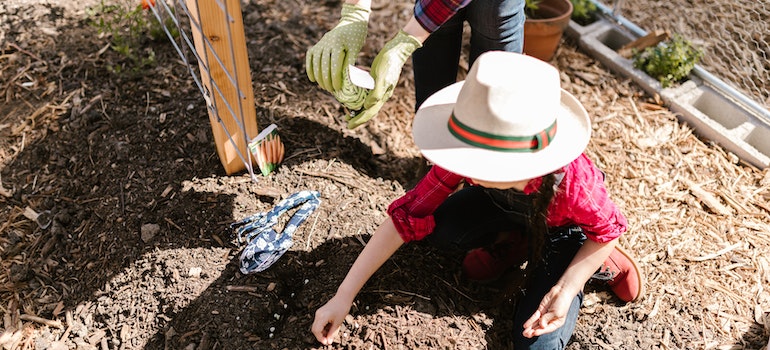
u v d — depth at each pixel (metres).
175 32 3.17
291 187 2.54
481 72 1.56
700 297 2.38
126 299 2.23
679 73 3.18
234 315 2.16
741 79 3.29
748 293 2.40
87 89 2.94
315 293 2.22
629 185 2.79
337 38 1.92
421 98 2.60
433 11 1.81
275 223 2.38
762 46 3.45
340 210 2.47
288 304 2.23
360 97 1.93
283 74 3.09
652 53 3.25
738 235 2.61
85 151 2.71
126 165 2.62
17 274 2.37
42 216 2.52
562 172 1.78
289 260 2.30
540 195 1.80
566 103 1.78
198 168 2.57
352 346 2.10
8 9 3.31
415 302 2.23
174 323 2.17
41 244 2.45
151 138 2.70
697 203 2.73
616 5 3.46
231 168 2.54
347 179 2.60
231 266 2.28
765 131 3.02
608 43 3.57
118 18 3.18
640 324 2.29
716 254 2.53
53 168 2.68
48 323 2.23
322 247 2.35
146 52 3.13
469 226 2.18
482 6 2.15
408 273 2.30
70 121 2.81
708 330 2.28
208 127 2.73
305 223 2.41
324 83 1.96
